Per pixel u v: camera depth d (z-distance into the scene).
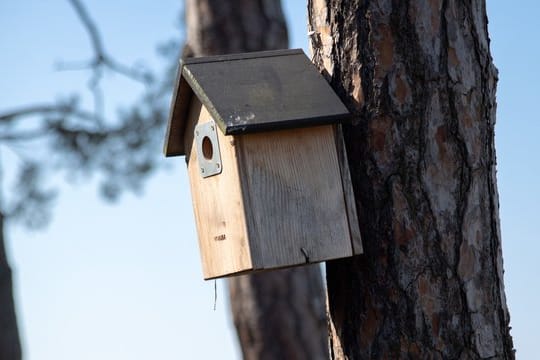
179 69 7.42
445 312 6.96
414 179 7.02
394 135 7.05
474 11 7.24
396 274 6.99
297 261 7.02
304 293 13.82
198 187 7.75
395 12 7.12
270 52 7.43
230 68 7.30
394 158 7.04
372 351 7.05
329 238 7.05
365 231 7.10
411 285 6.97
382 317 7.03
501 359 7.08
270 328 13.65
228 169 7.18
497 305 7.12
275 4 13.56
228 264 7.30
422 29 7.10
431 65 7.08
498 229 7.24
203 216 7.70
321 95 7.14
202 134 7.53
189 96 7.70
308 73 7.29
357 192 7.13
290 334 13.61
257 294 13.72
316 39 7.45
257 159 7.05
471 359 6.98
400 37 7.10
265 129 6.96
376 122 7.07
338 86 7.26
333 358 7.37
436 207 7.02
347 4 7.22
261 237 7.00
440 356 6.94
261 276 13.74
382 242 7.04
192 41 13.48
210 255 7.61
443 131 7.06
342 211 7.08
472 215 7.07
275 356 13.59
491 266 7.12
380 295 7.04
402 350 6.96
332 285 7.32
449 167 7.05
